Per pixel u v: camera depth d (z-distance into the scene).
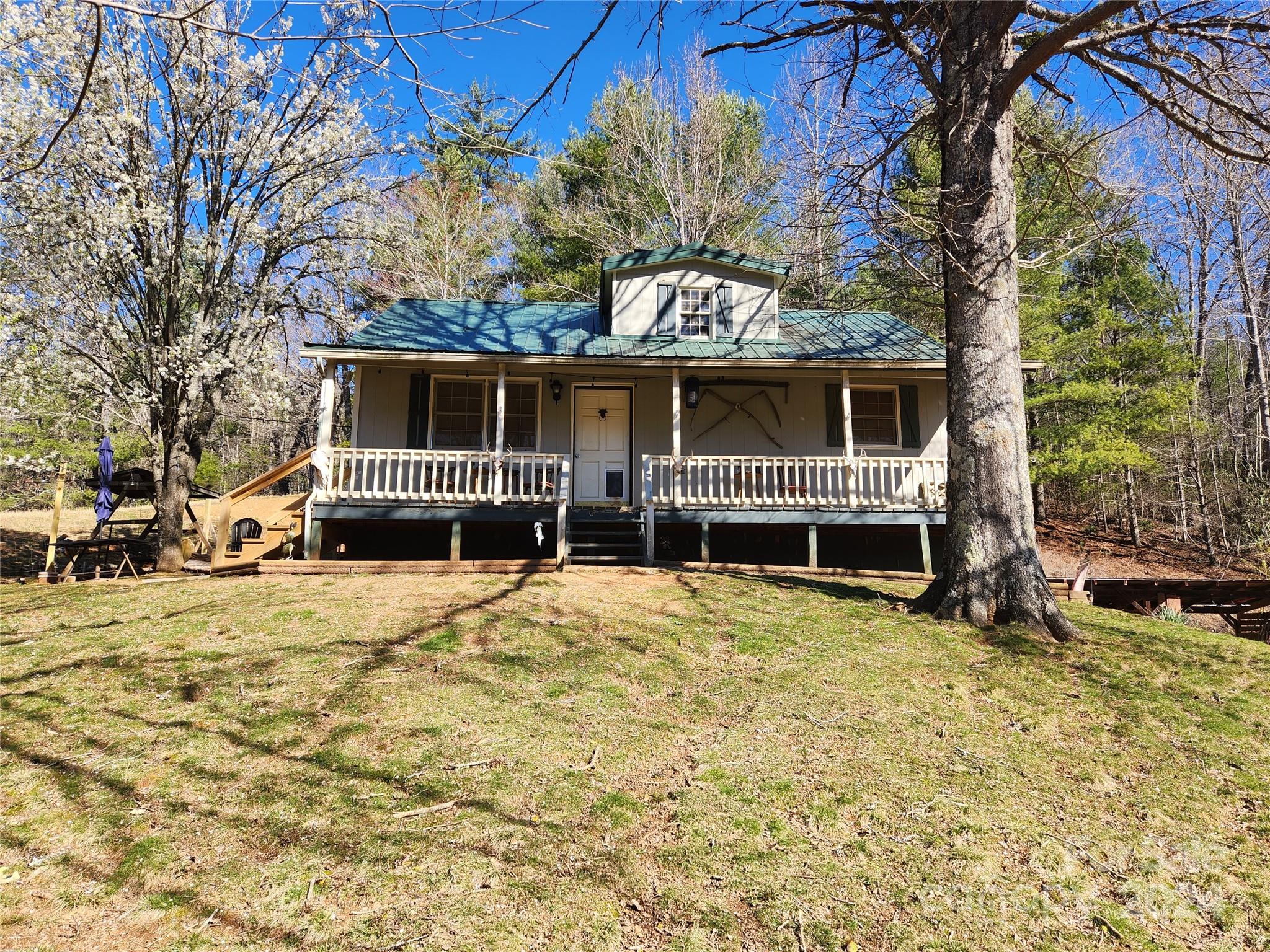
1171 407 18.84
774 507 12.12
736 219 24.31
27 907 3.46
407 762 4.73
